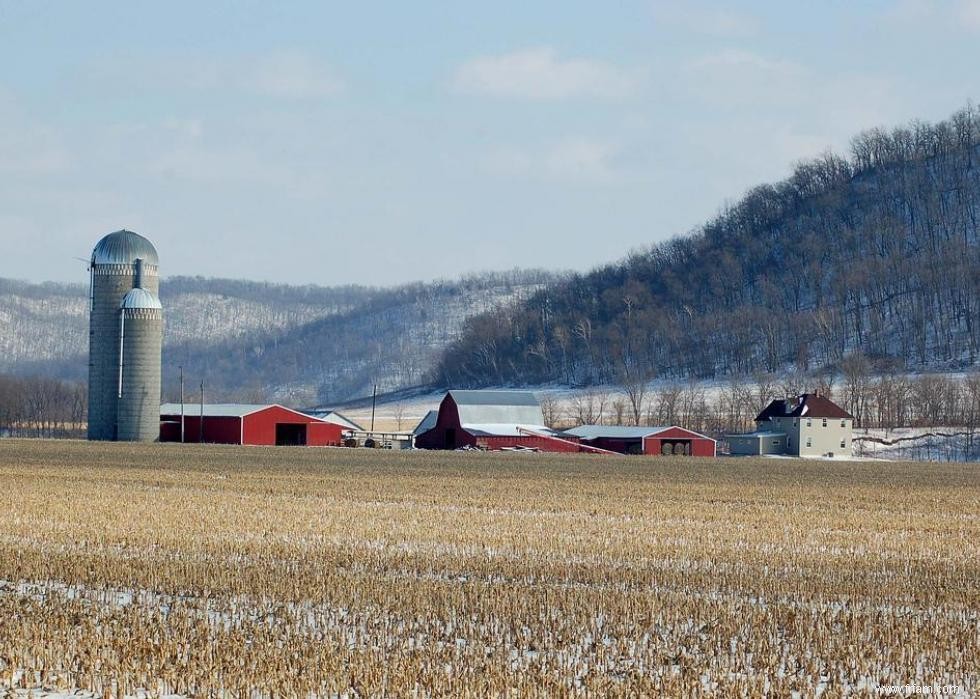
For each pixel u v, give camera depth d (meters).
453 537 83.38
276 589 60.53
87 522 89.38
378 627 52.03
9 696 41.81
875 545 84.00
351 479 149.62
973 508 118.81
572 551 77.56
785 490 142.75
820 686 44.84
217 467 173.62
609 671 45.41
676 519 101.50
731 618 54.16
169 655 45.59
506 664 44.72
